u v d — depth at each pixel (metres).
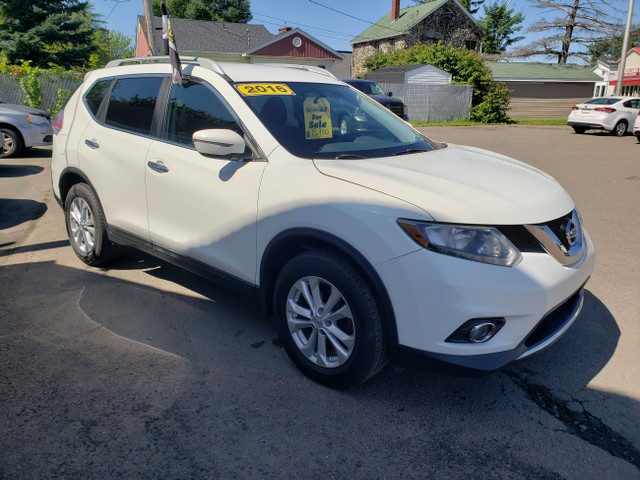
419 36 36.19
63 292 3.97
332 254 2.63
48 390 2.74
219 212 3.11
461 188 2.59
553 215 2.64
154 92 3.70
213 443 2.39
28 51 24.14
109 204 3.97
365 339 2.54
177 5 47.44
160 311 3.70
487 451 2.39
